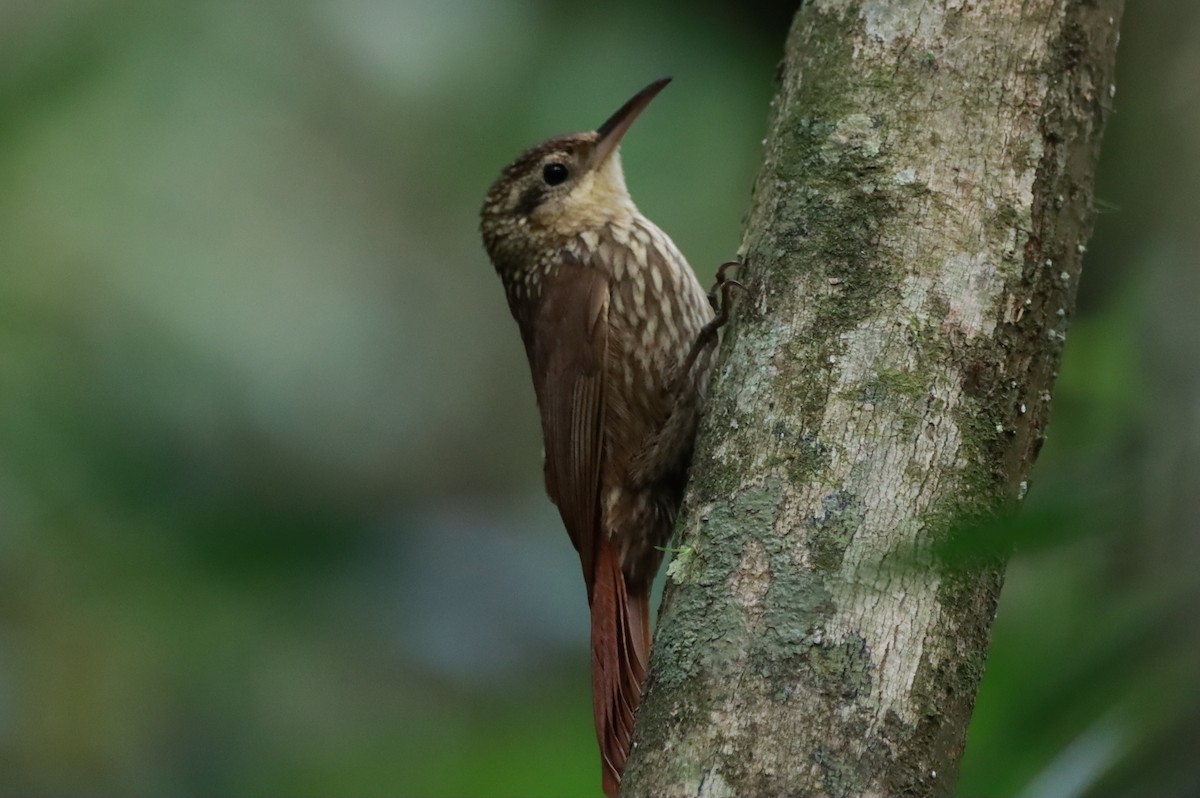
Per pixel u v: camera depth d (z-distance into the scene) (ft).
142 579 22.71
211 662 33.27
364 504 25.77
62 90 36.06
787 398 19.94
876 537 18.76
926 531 18.79
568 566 30.32
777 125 22.56
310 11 41.24
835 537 18.80
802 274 20.74
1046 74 21.01
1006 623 24.52
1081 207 21.04
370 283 43.83
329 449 42.11
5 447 29.48
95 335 37.83
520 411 45.85
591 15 38.52
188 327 39.91
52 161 37.83
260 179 41.86
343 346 43.01
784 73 23.06
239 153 41.19
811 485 19.20
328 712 31.78
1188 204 25.59
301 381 42.01
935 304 20.04
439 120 41.32
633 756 18.57
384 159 42.78
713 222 37.58
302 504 19.70
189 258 40.45
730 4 37.37
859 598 18.40
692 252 37.45
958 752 18.39
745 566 18.92
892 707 17.97
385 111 42.14
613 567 28.14
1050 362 20.47
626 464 28.58
